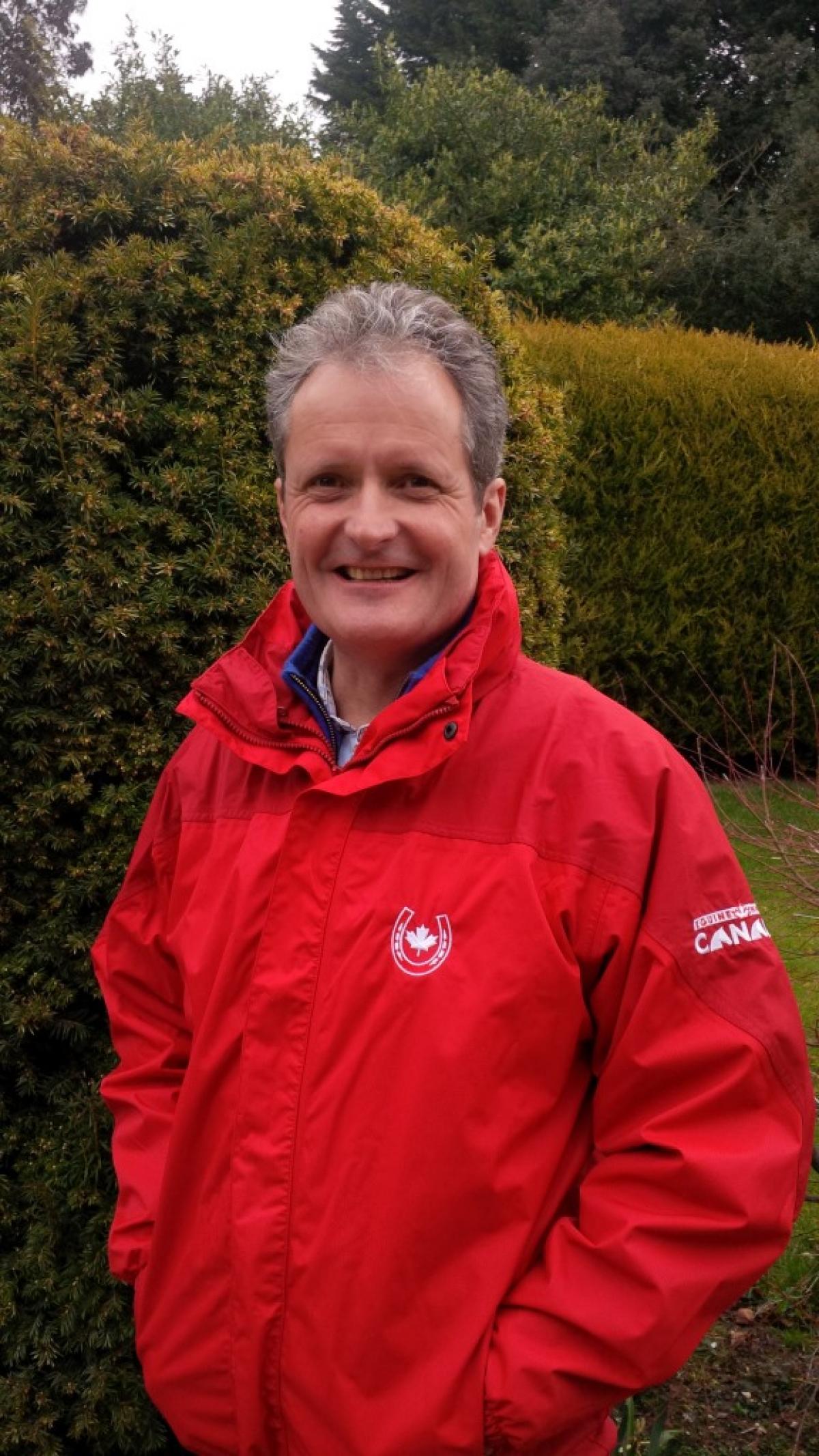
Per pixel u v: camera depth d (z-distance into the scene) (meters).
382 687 1.54
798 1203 1.29
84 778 2.09
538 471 2.72
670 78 19.30
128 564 2.08
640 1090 1.30
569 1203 1.36
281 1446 1.36
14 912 2.13
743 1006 1.29
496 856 1.32
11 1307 2.10
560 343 6.64
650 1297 1.23
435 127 12.22
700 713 6.97
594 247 11.60
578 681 1.46
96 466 2.07
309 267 2.33
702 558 6.72
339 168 2.60
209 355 2.20
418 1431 1.26
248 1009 1.40
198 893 1.52
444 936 1.30
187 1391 1.44
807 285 14.85
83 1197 2.14
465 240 11.66
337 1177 1.29
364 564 1.42
